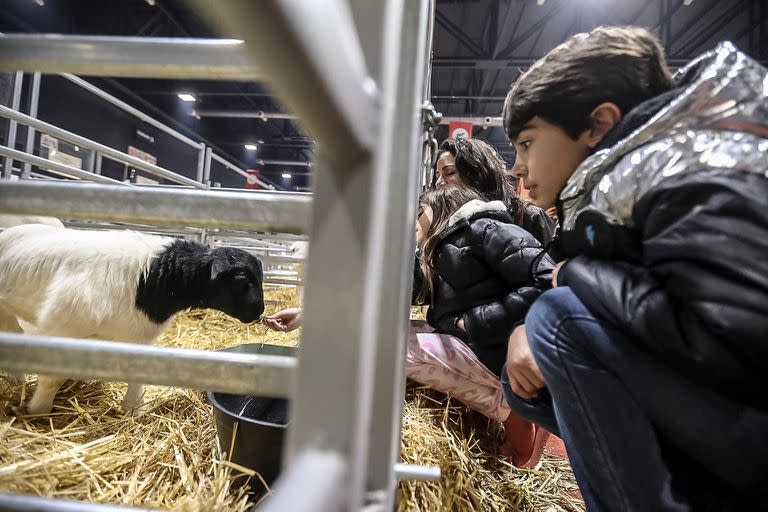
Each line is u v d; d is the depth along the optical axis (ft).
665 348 2.32
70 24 22.09
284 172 52.60
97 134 28.14
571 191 2.93
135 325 5.67
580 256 2.94
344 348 1.01
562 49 2.99
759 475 2.29
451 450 4.49
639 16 19.90
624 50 2.81
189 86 31.30
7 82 10.19
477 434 5.37
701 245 2.09
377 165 1.00
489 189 6.26
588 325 2.77
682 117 2.33
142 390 5.18
